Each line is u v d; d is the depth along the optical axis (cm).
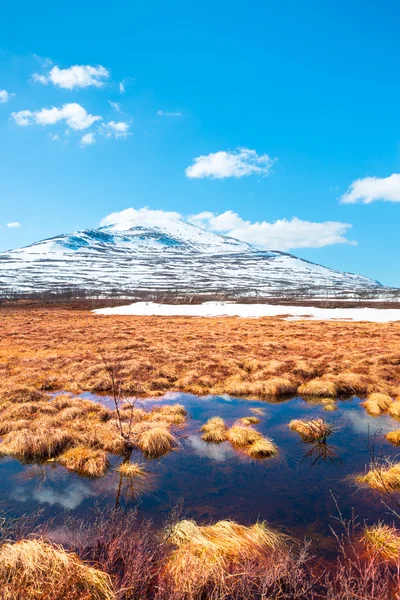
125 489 992
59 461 1141
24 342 3328
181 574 618
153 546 737
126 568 635
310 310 7269
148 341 3419
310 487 1009
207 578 618
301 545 758
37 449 1166
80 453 1149
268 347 3053
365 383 2009
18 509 880
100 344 3212
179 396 1908
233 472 1097
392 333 3869
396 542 740
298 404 1789
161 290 18562
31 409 1537
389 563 700
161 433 1272
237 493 978
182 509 898
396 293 18038
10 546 635
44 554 628
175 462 1162
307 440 1351
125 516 852
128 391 1948
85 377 2127
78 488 995
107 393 1909
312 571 680
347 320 5756
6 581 573
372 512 883
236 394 1944
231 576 631
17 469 1098
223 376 2192
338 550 744
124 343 3212
